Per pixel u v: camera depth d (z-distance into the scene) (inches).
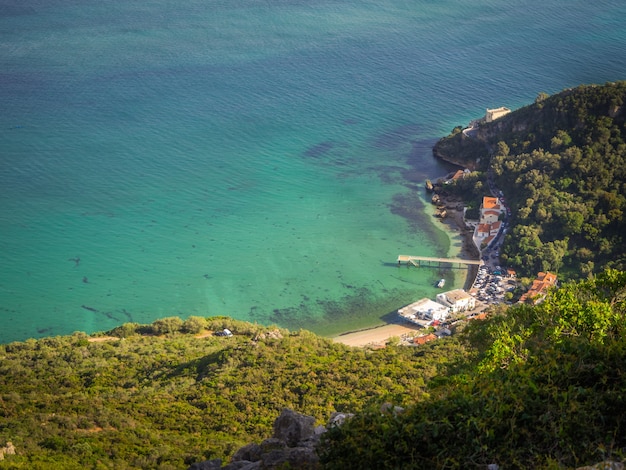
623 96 6215.6
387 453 1136.2
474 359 1804.9
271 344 3713.1
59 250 5654.5
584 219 5615.2
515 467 1081.4
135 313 4948.3
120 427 2504.9
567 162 6092.5
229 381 3105.3
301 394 2950.3
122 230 5964.6
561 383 1192.2
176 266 5487.2
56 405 2770.7
